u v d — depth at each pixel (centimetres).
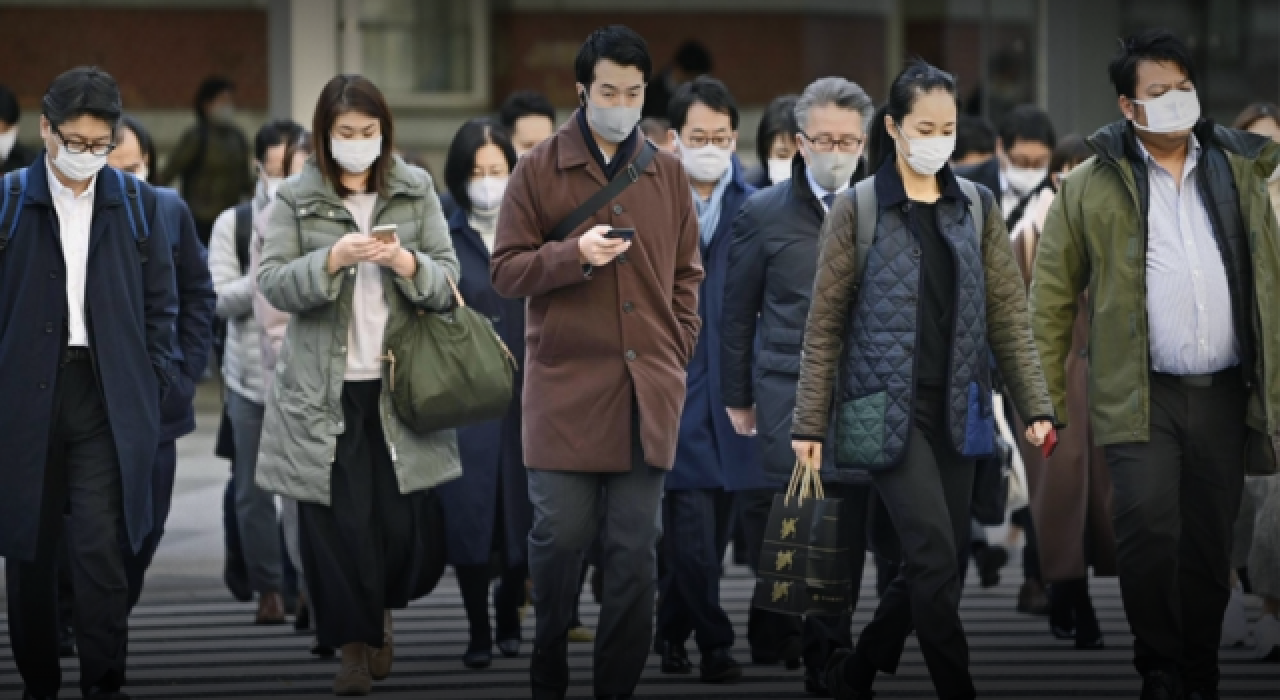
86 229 2297
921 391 2117
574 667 2694
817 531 2169
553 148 2202
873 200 2134
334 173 2438
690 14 5822
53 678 2348
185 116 6050
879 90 5794
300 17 5353
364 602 2452
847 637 2431
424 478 2444
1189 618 2319
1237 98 5369
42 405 2245
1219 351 2225
